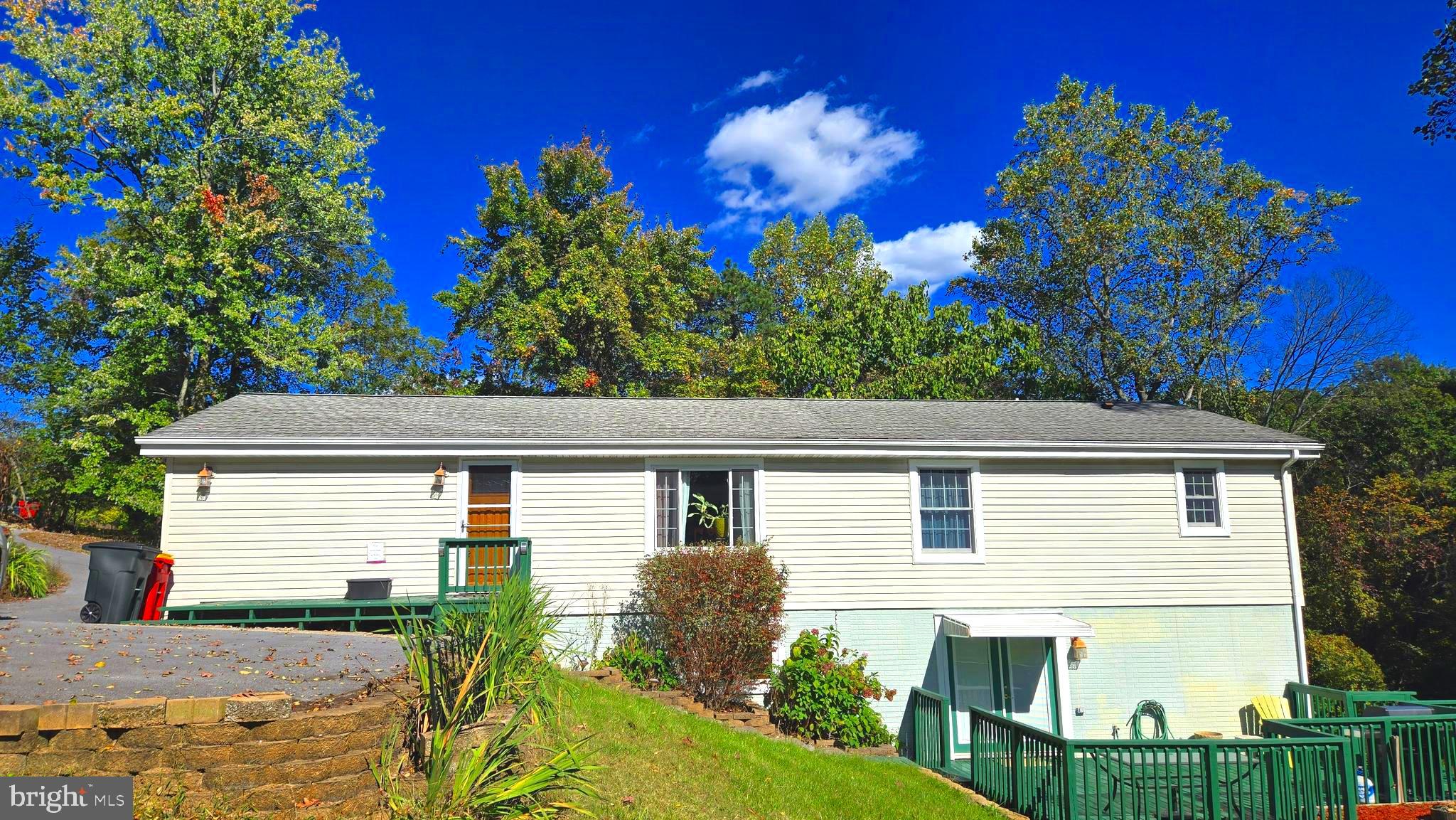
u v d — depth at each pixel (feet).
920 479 45.24
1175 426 50.34
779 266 143.23
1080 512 45.98
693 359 105.09
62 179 76.59
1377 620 68.18
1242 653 45.80
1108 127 87.66
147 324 77.10
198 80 82.99
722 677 38.04
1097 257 84.64
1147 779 37.09
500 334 98.84
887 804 27.14
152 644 23.47
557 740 22.49
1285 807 29.60
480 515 41.88
